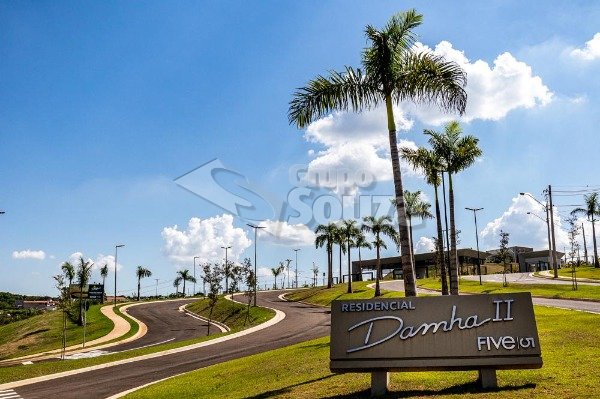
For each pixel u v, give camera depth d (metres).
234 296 79.94
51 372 23.42
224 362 22.25
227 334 35.50
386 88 15.09
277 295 81.88
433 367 9.83
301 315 46.72
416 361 9.94
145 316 63.03
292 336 31.62
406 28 15.27
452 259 28.03
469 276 80.81
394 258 108.56
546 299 36.88
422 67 15.27
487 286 53.09
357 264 114.44
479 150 28.66
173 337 43.34
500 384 9.78
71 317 49.91
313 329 34.62
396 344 10.15
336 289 71.00
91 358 27.95
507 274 78.88
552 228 64.19
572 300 35.25
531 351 9.55
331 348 10.43
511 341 9.68
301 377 13.79
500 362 9.58
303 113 15.63
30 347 49.12
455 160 28.55
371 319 10.45
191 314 65.38
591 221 74.19
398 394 9.83
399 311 10.40
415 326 10.19
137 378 20.53
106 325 54.03
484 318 9.97
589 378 9.59
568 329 16.70
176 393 15.11
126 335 46.50
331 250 75.50
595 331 15.65
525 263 109.12
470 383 10.13
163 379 19.53
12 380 21.84
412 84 15.21
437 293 49.91
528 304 9.90
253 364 18.72
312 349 20.05
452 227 28.41
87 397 17.03
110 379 20.73
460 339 9.91
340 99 15.51
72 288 46.31
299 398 10.79
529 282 57.22
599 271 65.50
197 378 17.58
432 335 10.05
